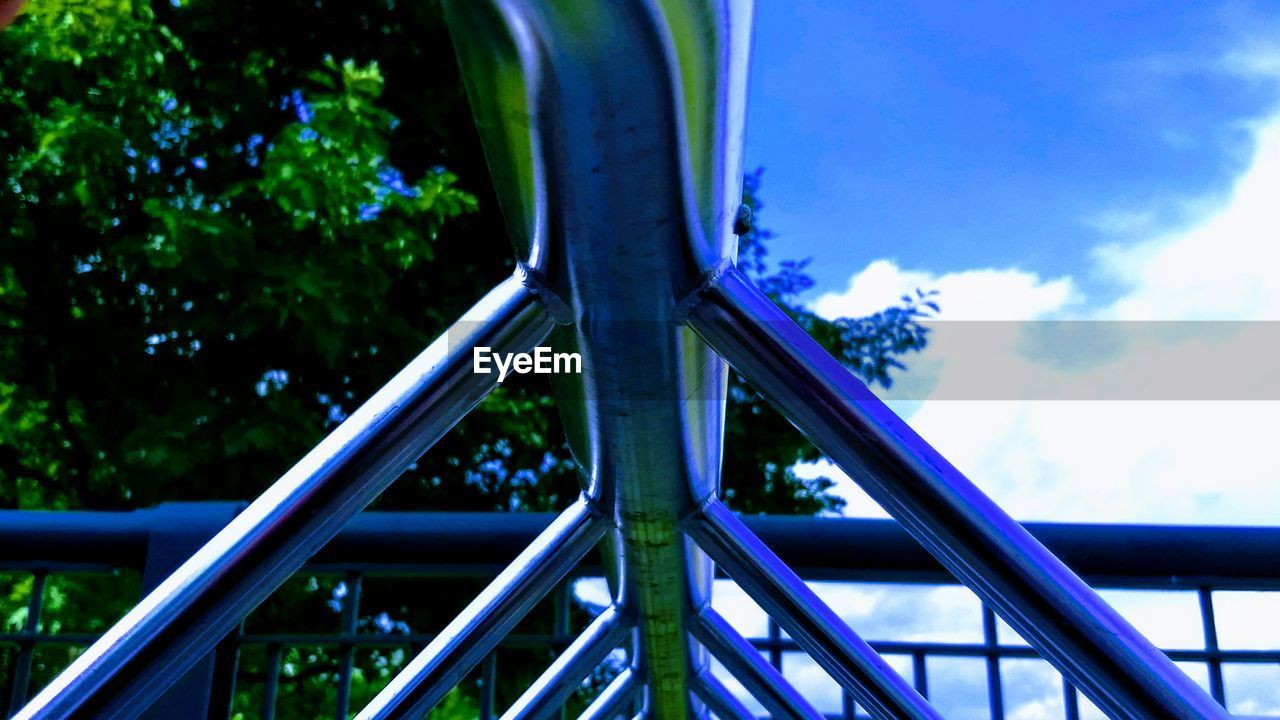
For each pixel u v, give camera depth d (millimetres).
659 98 363
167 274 7129
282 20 8641
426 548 1870
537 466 8039
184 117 8500
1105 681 503
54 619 7059
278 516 521
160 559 1831
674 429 592
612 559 906
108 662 524
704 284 480
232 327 7016
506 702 6809
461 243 8633
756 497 8797
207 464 7012
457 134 8797
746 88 393
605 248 442
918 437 491
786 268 10711
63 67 7438
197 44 8539
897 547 1817
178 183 8359
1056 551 1781
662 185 406
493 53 354
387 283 7426
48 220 7590
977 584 516
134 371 7438
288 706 7273
